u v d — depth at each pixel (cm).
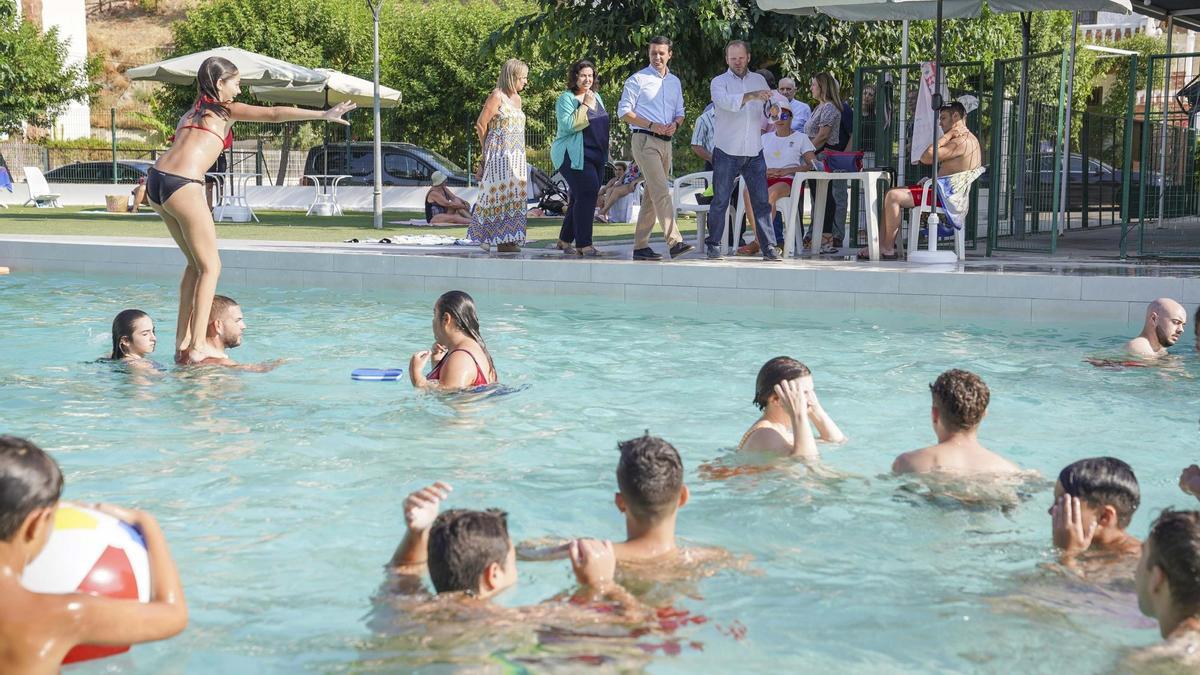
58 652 255
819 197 1147
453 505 402
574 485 430
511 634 286
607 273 1001
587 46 1838
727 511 395
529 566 335
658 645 283
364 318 881
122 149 3192
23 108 3005
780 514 392
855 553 354
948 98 1227
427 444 490
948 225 1086
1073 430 518
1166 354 707
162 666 274
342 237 1443
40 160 3102
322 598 316
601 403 574
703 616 302
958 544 362
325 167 2400
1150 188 1552
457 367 598
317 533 372
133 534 283
